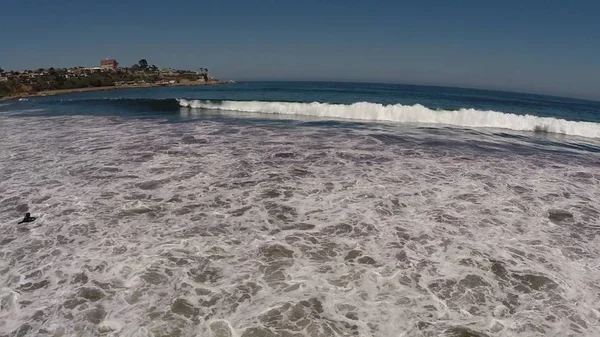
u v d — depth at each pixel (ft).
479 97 157.69
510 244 21.90
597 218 25.93
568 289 17.81
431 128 59.82
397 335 14.62
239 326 14.89
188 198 27.81
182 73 450.71
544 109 105.70
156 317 15.37
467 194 29.43
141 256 19.81
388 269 18.93
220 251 20.40
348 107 72.84
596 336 14.90
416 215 25.30
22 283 17.62
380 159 38.88
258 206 26.43
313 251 20.49
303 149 42.78
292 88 213.46
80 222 23.85
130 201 27.22
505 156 42.06
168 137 49.34
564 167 38.45
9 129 57.93
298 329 14.76
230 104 85.30
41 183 31.19
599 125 60.95
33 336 14.40
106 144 45.34
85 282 17.62
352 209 26.03
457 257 20.21
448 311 16.03
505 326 15.28
